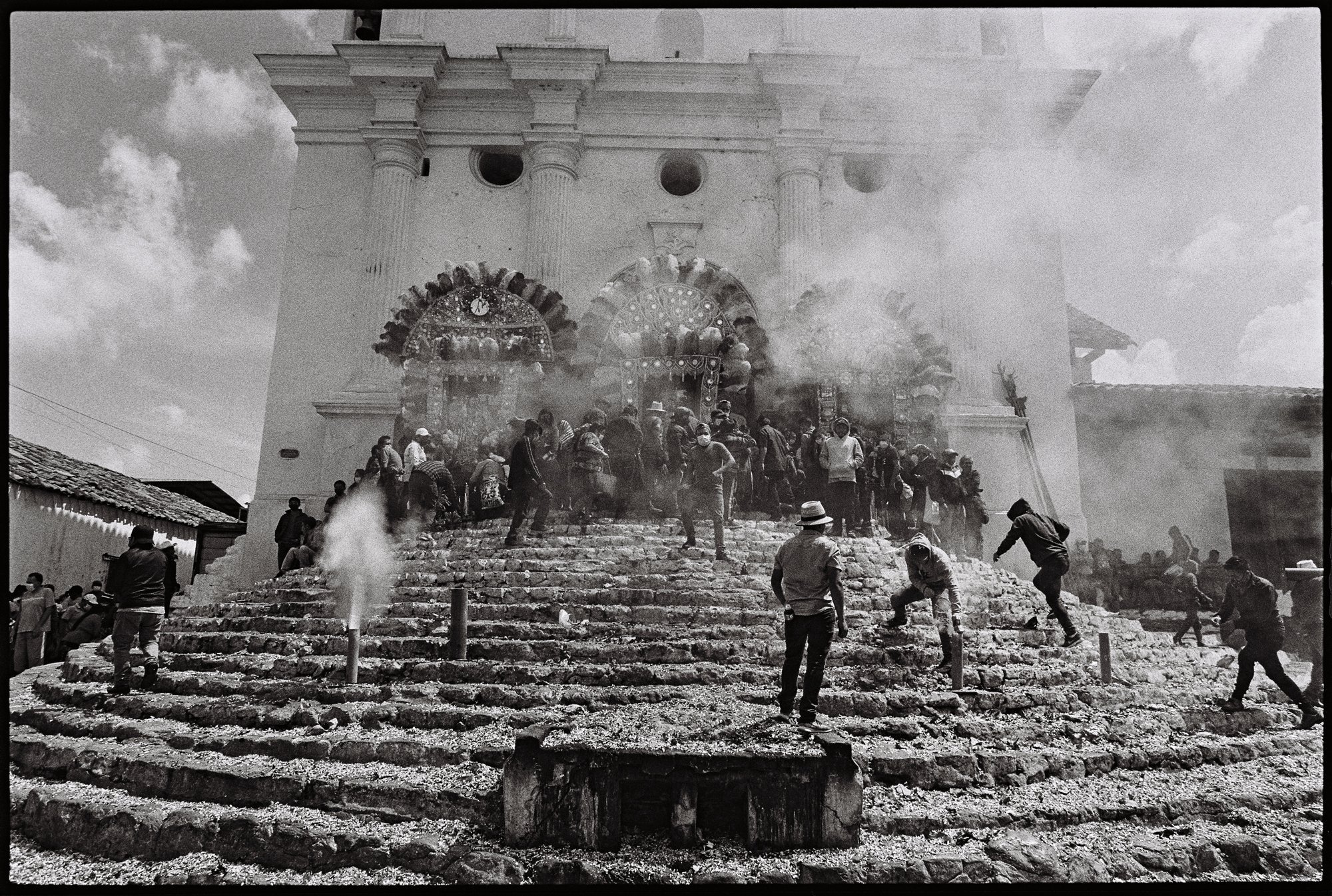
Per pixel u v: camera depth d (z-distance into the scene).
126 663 7.04
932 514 14.38
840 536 10.93
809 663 5.43
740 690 6.25
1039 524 8.41
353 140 18.70
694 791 4.34
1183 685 7.95
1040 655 7.75
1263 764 6.08
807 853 4.26
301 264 18.16
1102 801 4.97
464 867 4.14
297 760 5.35
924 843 4.41
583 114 18.91
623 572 9.12
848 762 4.39
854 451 11.32
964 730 5.74
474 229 18.44
